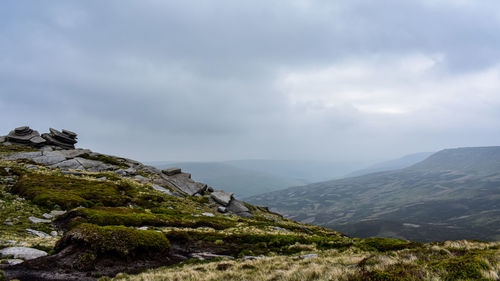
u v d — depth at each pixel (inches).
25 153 3518.7
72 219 1395.2
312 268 595.5
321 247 1229.7
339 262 698.2
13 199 1624.0
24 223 1227.2
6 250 760.3
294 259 875.4
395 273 428.5
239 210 3257.9
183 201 2844.5
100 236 812.6
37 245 874.1
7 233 999.0
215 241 1315.2
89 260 738.8
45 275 652.1
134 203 2309.3
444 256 589.3
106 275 714.8
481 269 403.9
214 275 657.6
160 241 991.0
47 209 1595.7
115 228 891.4
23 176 2226.9
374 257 651.5
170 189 3371.1
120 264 797.9
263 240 1370.6
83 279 665.6
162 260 930.7
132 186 2871.6
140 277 669.9
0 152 3513.8
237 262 869.2
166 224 1662.2
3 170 2351.1
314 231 2657.5
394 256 653.3
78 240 791.7
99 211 1583.4
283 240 1349.7
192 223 1817.2
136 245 874.8
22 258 737.0
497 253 498.9
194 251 1136.2
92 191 2196.1
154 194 2741.1
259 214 3405.5
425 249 706.2
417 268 442.6
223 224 2009.1
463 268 413.7
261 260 871.1
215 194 3518.7
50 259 730.2
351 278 455.2
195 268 791.1
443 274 409.4
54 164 3371.1
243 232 1684.3
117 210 1814.7
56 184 2162.9
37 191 1830.7
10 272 641.0
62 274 671.8
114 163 4072.3
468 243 759.1
